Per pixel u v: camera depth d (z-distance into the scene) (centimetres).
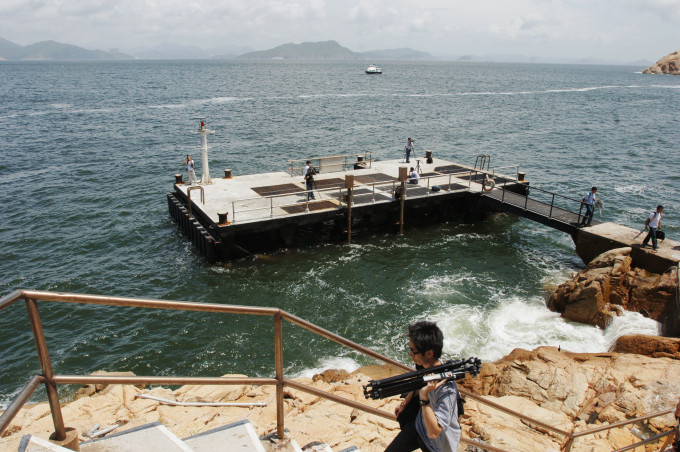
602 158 4750
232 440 377
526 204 2555
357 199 2670
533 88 15012
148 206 3136
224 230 2238
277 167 4225
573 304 1802
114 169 4031
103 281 2144
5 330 1756
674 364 1327
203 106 8550
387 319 1820
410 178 2909
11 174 3822
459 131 6272
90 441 345
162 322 1806
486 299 1975
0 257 2367
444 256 2417
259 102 9356
